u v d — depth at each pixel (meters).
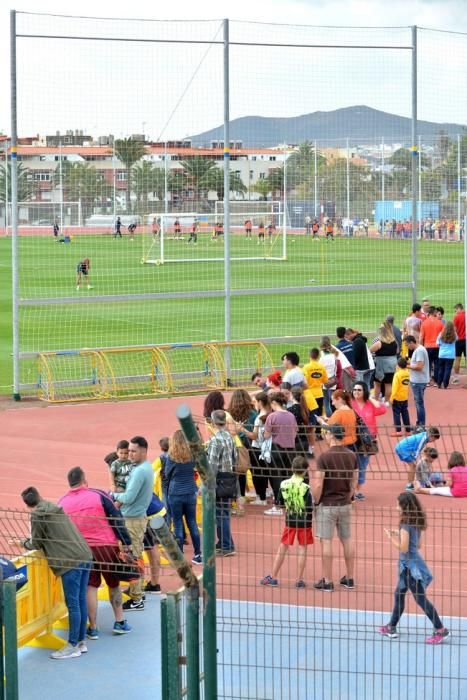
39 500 11.87
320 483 12.92
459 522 14.55
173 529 14.80
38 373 27.28
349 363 22.86
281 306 43.34
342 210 32.59
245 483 16.44
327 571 13.14
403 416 22.36
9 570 11.73
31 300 26.09
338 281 48.66
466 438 20.92
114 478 14.37
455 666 11.25
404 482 18.16
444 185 30.86
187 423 7.86
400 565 11.45
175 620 8.70
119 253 46.56
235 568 14.10
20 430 23.19
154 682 11.43
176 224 54.84
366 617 12.08
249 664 11.05
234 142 31.59
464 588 13.26
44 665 11.92
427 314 28.16
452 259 45.31
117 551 12.45
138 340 35.31
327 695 10.68
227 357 28.03
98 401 26.16
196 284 48.91
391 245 32.62
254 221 68.31
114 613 12.84
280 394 16.00
